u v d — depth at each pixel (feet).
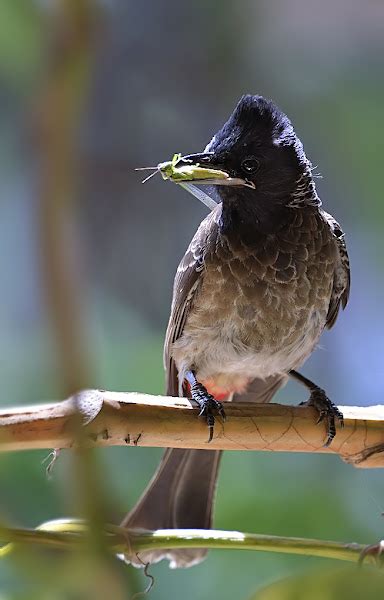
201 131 10.37
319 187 10.39
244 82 10.41
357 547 8.75
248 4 10.39
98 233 10.25
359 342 10.27
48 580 6.24
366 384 10.22
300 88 10.43
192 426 8.93
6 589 6.37
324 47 10.48
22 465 9.38
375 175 10.37
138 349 9.78
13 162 10.01
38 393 9.71
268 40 10.43
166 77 10.35
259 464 9.63
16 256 9.99
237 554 9.53
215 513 9.57
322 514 9.57
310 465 9.65
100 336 9.88
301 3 10.41
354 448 8.98
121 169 10.32
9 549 7.97
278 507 9.57
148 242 10.30
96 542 6.03
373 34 10.43
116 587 6.20
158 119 10.35
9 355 9.76
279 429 8.96
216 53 10.38
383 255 10.32
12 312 9.86
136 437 8.88
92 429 8.86
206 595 9.52
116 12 10.28
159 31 10.33
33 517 9.36
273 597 6.18
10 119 9.83
